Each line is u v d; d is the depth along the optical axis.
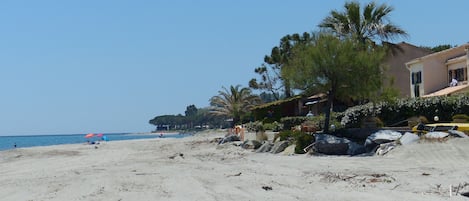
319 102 52.06
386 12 44.56
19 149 55.31
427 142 23.42
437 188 14.21
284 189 15.33
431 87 47.41
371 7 44.53
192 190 15.74
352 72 31.27
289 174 19.25
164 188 16.45
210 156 32.19
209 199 13.94
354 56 31.42
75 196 15.41
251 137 42.66
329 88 32.28
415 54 54.44
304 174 18.97
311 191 14.71
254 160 26.67
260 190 15.27
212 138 63.78
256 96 96.38
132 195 15.15
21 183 19.70
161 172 21.88
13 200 15.41
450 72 47.06
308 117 42.25
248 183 16.94
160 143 60.75
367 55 31.50
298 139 29.97
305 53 32.72
